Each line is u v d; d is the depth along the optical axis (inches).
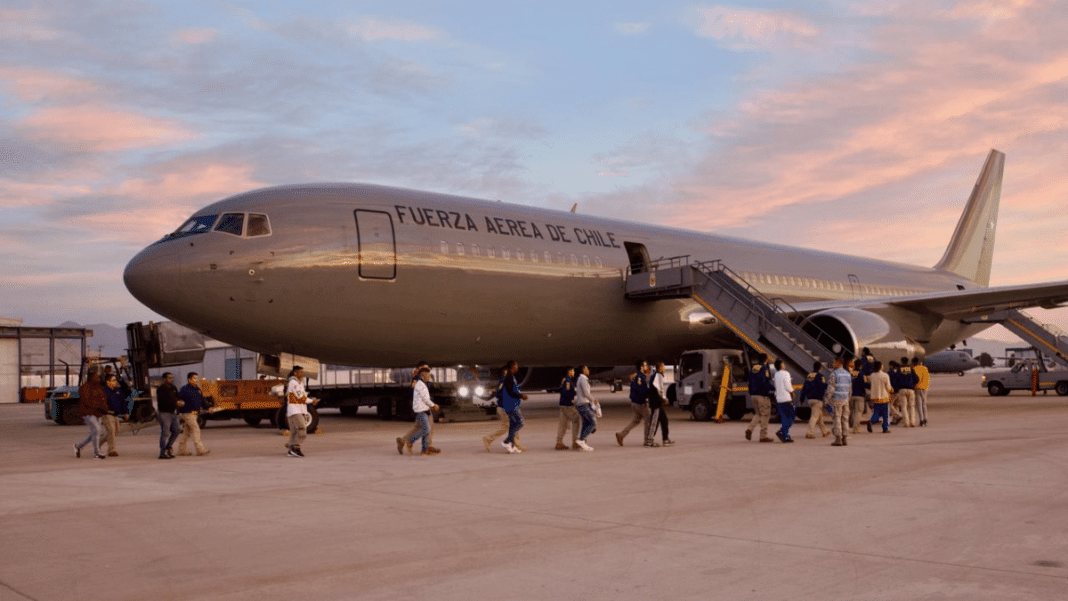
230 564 281.3
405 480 479.8
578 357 1064.8
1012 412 1058.1
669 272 1018.7
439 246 878.4
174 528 343.9
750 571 261.1
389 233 848.3
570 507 380.2
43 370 3312.0
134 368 1112.2
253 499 417.1
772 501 386.6
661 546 297.4
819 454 582.6
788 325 967.0
